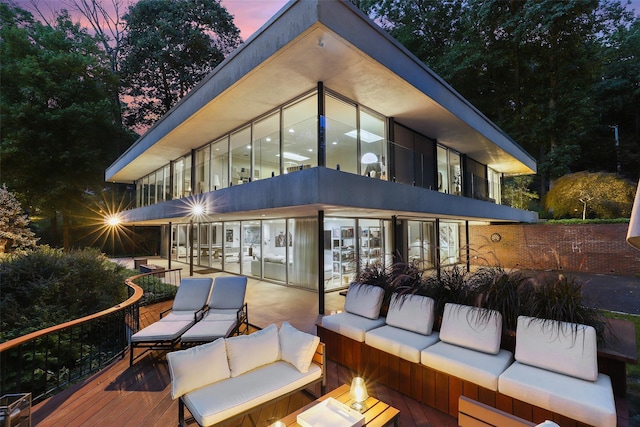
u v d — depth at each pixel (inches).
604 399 88.8
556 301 114.8
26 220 442.6
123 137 772.6
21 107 599.2
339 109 276.5
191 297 207.8
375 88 263.0
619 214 520.4
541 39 674.2
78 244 763.4
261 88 261.1
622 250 442.6
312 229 341.1
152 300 289.6
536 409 97.2
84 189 719.7
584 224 474.0
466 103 350.3
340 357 158.7
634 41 743.7
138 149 489.4
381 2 885.2
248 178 312.3
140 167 577.3
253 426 109.2
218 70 271.0
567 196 560.1
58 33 677.3
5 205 422.6
